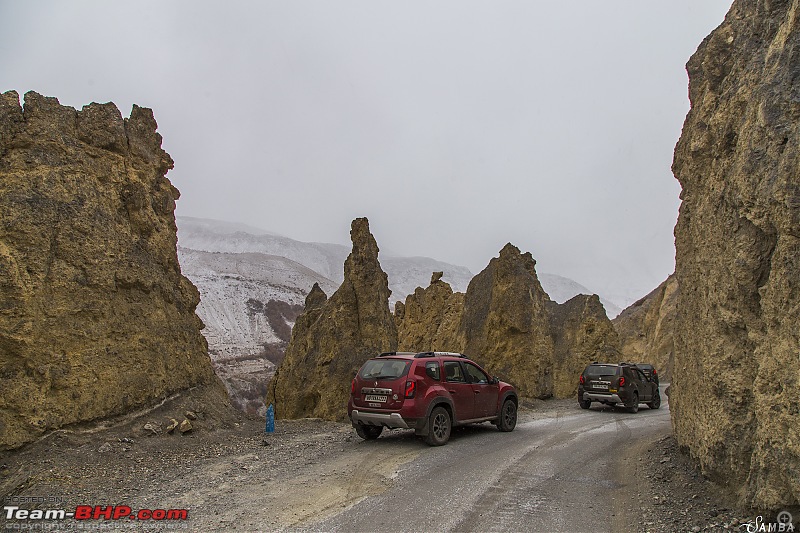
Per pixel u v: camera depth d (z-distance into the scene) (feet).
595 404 69.72
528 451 33.58
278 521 19.92
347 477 26.30
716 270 21.38
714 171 22.95
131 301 35.06
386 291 62.90
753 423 18.89
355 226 62.03
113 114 36.96
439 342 106.63
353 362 54.80
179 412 36.04
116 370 32.45
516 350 76.28
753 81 20.61
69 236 31.22
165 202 42.45
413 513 20.90
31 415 27.63
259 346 284.82
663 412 60.70
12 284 27.84
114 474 26.13
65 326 29.96
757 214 18.47
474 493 23.67
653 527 19.38
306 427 43.14
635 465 29.43
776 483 16.33
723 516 18.83
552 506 22.06
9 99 31.45
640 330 198.59
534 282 92.22
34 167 30.83
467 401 38.50
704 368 22.07
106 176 35.45
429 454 32.04
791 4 18.65
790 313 16.17
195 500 22.39
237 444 34.60
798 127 16.62
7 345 27.48
